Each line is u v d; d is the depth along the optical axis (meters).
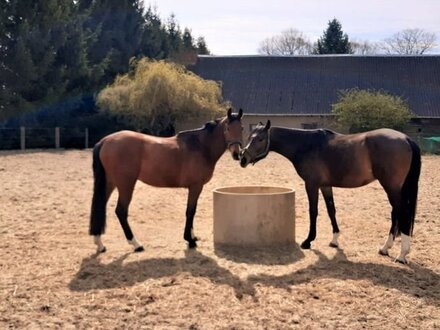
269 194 7.85
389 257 7.43
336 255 7.52
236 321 5.12
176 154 7.75
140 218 10.30
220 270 6.70
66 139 31.34
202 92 32.41
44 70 32.03
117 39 39.25
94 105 35.62
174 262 7.08
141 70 32.75
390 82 37.25
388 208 11.40
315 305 5.54
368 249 7.87
